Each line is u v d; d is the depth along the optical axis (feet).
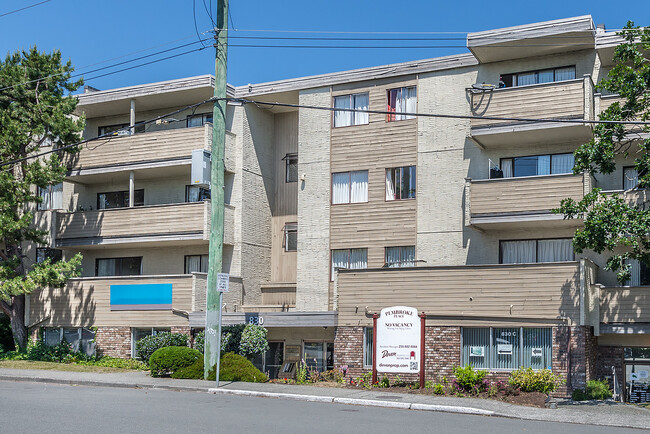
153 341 95.35
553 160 89.35
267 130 112.37
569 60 89.25
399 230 96.32
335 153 101.30
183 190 111.55
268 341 100.63
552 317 76.07
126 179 115.24
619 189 85.40
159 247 112.06
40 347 107.86
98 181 116.78
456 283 81.25
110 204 116.78
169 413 53.47
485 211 85.76
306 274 101.50
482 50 89.40
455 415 59.93
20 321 110.83
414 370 75.36
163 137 105.91
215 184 81.82
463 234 92.63
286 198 111.34
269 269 110.93
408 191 96.53
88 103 111.45
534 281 77.46
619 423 57.47
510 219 84.38
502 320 78.48
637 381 81.30
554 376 73.97
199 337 95.25
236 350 89.86
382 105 98.84
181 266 110.32
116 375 86.22
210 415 52.95
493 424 54.08
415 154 96.32
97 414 52.24
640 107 70.18
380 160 98.37
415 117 96.73
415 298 83.05
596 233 67.15
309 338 98.27
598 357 82.89
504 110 85.97
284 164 112.47
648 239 77.56
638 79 69.00
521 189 84.33
